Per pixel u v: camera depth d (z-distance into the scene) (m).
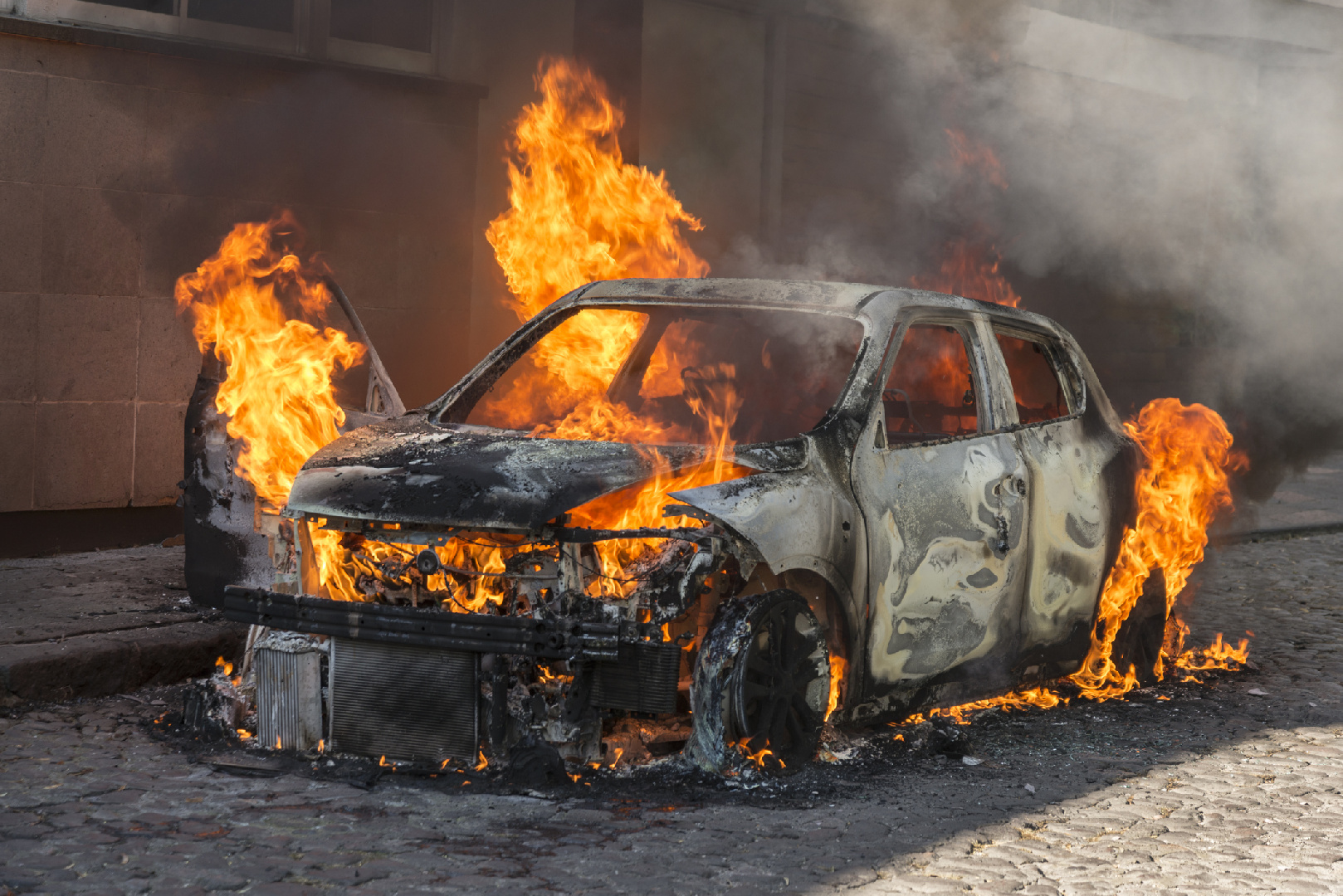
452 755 4.35
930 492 4.99
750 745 4.46
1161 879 3.74
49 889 3.43
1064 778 4.73
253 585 5.92
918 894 3.55
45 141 7.95
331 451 4.82
